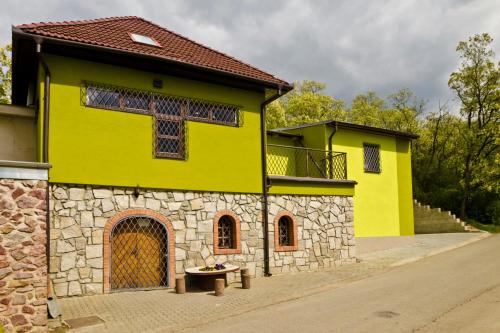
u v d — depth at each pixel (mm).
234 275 12219
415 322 7559
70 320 8305
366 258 15742
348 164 17938
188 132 11992
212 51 14133
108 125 10836
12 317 7129
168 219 11414
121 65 11234
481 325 7172
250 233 12781
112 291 10484
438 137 30938
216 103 12648
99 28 12117
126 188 10930
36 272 7395
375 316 8047
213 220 12156
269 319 8234
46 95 10109
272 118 29906
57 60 10406
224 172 12492
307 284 11570
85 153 10445
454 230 22688
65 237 10008
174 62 11281
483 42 25750
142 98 11484
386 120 36438
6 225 7227
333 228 14586
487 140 26312
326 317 8164
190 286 11500
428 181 30016
